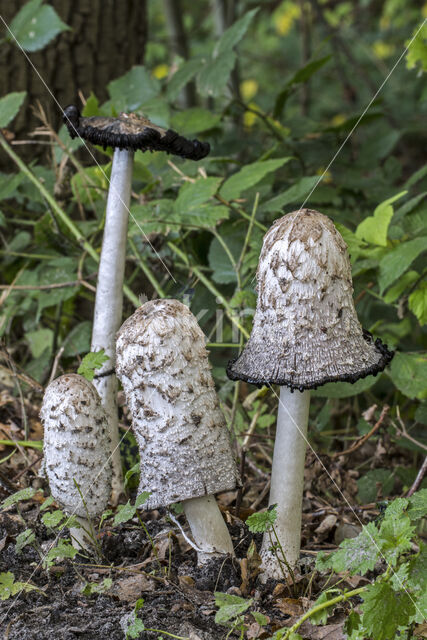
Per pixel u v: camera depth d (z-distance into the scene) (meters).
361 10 2.50
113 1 1.18
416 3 2.37
